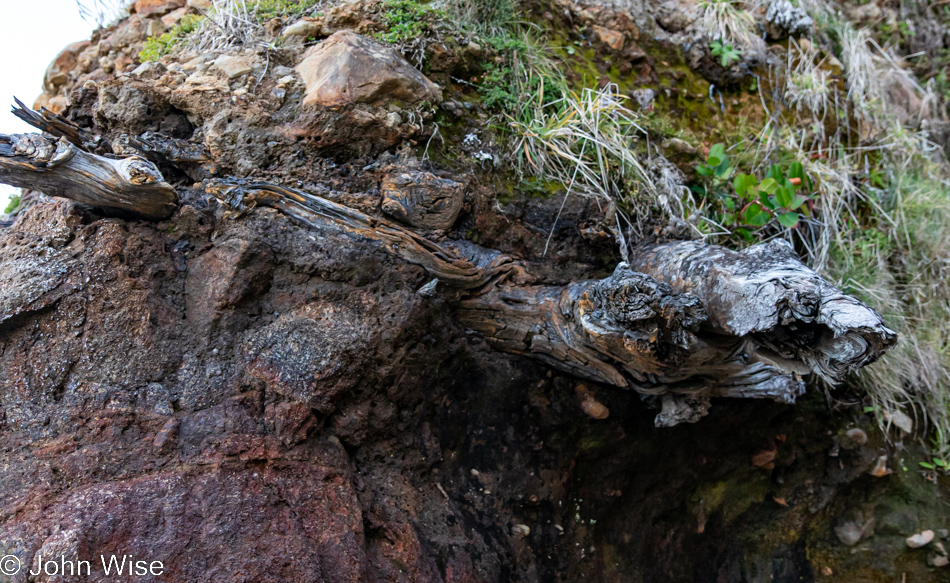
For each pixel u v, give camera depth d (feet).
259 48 8.10
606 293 6.83
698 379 8.16
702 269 7.23
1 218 9.74
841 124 12.18
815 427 10.66
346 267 7.22
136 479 5.91
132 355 6.53
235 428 6.43
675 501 10.24
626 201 9.39
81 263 6.63
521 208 8.73
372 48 7.91
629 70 11.10
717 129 11.37
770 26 12.51
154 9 10.89
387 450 7.59
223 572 5.64
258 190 7.13
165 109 7.74
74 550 5.28
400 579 6.65
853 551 11.41
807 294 5.93
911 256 11.53
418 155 8.15
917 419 11.14
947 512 11.12
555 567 8.86
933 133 14.03
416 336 7.51
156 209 6.92
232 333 6.92
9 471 5.82
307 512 6.32
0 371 6.33
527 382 8.55
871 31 15.15
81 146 7.16
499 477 8.49
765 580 11.10
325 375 6.86
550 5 10.82
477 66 9.29
